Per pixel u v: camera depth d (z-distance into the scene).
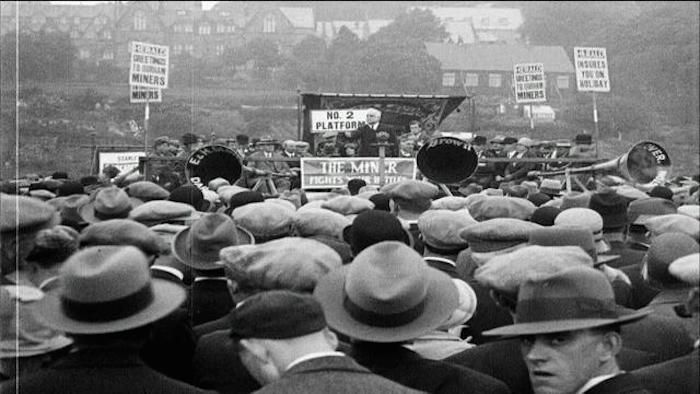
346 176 12.33
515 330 3.09
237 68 34.44
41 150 11.20
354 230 4.25
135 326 3.24
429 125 18.20
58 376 3.26
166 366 3.93
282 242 3.69
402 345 3.45
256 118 31.14
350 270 3.35
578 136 15.70
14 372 3.62
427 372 3.40
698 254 3.79
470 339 4.53
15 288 3.68
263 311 2.88
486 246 4.45
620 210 5.92
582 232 4.11
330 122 17.19
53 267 3.89
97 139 16.44
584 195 6.95
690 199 10.91
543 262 3.26
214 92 31.62
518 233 4.39
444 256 4.96
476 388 3.40
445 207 6.50
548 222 5.54
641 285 5.10
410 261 3.33
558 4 50.25
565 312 3.08
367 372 2.88
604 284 3.12
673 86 37.00
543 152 15.70
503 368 3.78
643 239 6.18
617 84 37.94
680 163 32.94
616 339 3.16
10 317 3.65
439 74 36.69
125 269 3.26
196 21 36.34
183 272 4.62
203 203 6.93
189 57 31.77
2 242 3.89
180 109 17.52
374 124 14.96
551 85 38.62
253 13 40.03
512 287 3.26
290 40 39.94
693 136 34.69
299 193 9.85
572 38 48.56
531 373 3.16
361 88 35.91
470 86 37.72
